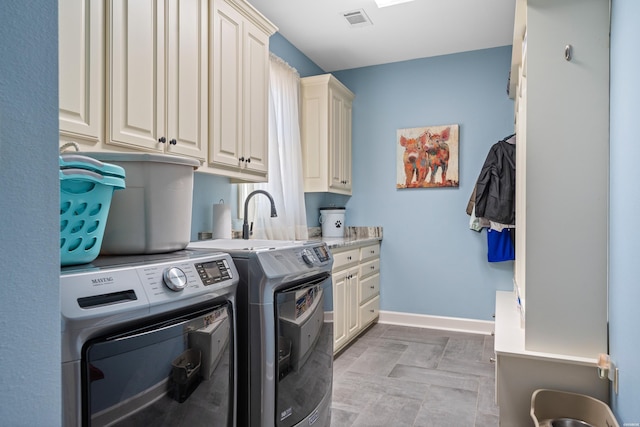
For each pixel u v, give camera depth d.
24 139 0.50
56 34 0.55
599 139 1.81
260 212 2.92
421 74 4.05
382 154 4.21
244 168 2.33
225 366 1.16
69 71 1.36
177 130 1.83
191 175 1.36
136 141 1.61
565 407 1.77
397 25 3.33
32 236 0.51
